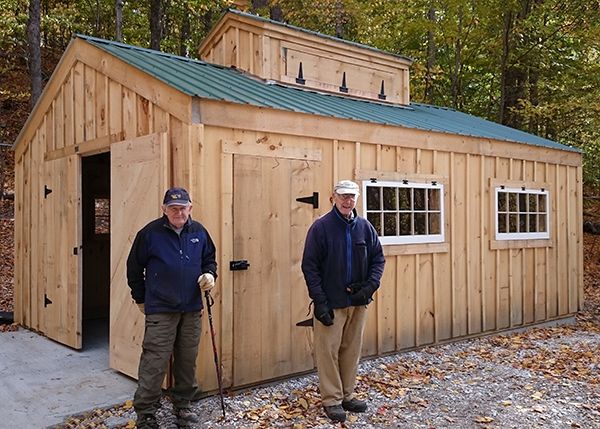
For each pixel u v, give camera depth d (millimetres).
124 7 16094
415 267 5969
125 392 4418
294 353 4887
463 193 6492
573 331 7285
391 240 5695
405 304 5867
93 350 5754
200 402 4211
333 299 3881
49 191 6297
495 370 5223
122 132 5020
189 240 3750
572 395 4523
